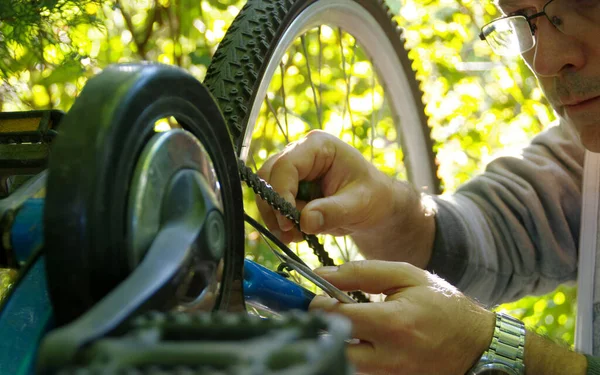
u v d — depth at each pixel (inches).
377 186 56.7
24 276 25.3
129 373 13.6
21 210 26.1
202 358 14.4
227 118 48.1
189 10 106.8
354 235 67.9
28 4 58.3
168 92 25.3
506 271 73.9
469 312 43.7
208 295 25.0
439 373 41.9
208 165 26.6
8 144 31.2
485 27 63.7
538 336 47.6
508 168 78.5
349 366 14.9
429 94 142.4
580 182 76.6
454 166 140.0
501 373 44.2
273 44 54.0
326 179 54.4
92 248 21.7
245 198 96.7
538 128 141.4
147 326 16.5
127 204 23.0
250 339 16.2
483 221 74.1
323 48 85.3
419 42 140.4
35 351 24.1
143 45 102.2
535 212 74.6
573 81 56.4
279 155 51.4
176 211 24.1
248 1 56.2
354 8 69.3
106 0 72.4
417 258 68.7
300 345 14.2
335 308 38.2
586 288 66.1
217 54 52.0
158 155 23.9
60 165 21.9
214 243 24.7
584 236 66.4
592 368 46.5
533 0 56.1
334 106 93.1
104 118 22.5
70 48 65.9
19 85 70.9
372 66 75.6
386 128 82.4
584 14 53.7
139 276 20.9
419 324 40.1
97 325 17.3
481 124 141.9
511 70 140.0
